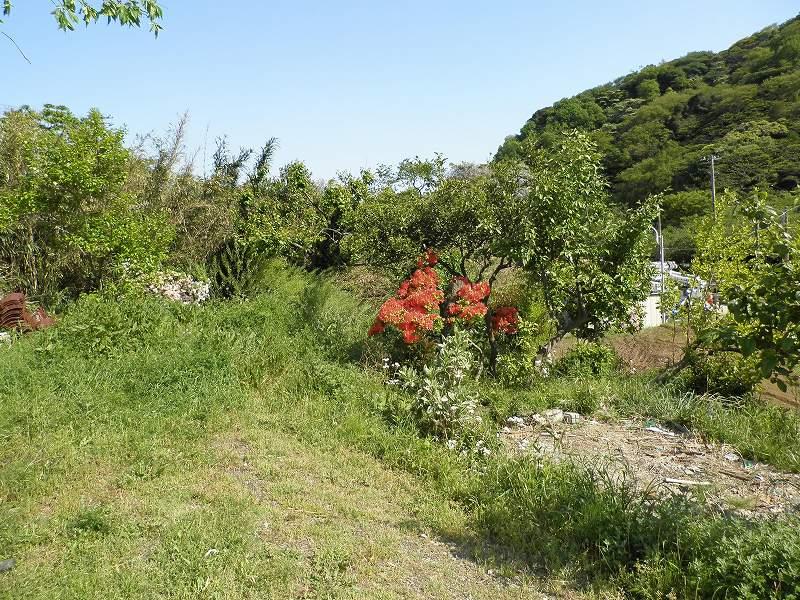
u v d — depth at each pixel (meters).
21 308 8.53
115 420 6.00
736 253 9.40
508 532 4.59
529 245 8.90
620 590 3.89
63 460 5.16
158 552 4.03
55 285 10.65
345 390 7.49
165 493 4.87
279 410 6.98
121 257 9.91
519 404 7.66
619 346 13.02
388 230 10.05
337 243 14.41
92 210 10.32
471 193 9.49
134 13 6.11
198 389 6.85
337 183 15.34
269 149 16.27
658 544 4.09
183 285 11.37
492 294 11.78
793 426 7.09
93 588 3.62
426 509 4.98
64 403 6.07
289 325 9.87
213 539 4.20
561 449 6.32
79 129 9.91
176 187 13.27
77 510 4.50
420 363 8.77
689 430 7.15
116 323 7.88
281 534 4.42
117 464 5.27
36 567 3.79
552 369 9.66
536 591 3.95
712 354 9.55
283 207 15.13
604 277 9.19
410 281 9.36
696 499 5.05
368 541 4.43
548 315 10.95
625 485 5.10
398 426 6.57
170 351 7.57
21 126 10.93
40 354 6.96
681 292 11.12
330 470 5.61
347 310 11.63
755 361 8.47
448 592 3.89
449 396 6.43
